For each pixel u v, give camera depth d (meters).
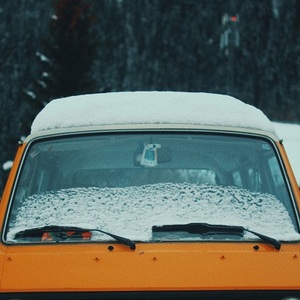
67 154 3.58
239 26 71.50
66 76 46.25
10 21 70.56
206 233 3.02
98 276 2.76
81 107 3.68
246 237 3.01
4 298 2.75
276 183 3.39
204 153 3.55
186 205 3.20
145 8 73.94
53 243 2.98
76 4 47.72
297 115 65.94
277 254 2.90
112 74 68.19
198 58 71.88
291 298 2.75
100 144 3.55
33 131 3.64
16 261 2.88
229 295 2.72
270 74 69.88
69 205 3.23
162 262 2.81
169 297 2.70
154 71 70.81
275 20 73.56
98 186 3.42
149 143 3.53
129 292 2.71
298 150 8.34
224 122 3.60
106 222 3.08
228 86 69.31
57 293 2.73
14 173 3.36
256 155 3.54
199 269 2.78
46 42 47.47
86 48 47.12
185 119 3.61
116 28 71.31
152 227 3.03
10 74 67.12
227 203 3.24
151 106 3.67
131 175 3.48
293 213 3.21
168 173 3.49
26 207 3.26
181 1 75.19
